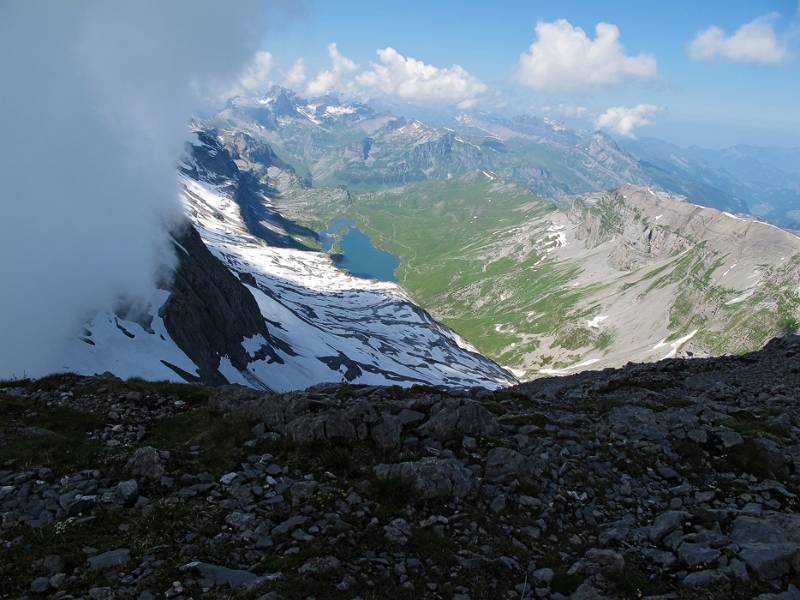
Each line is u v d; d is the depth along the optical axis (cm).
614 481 1678
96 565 1068
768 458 1789
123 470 1517
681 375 3375
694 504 1559
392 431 1717
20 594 991
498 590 1116
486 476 1591
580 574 1173
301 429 1694
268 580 1028
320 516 1288
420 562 1169
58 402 2183
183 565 1073
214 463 1564
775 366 3309
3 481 1449
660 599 1088
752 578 1144
